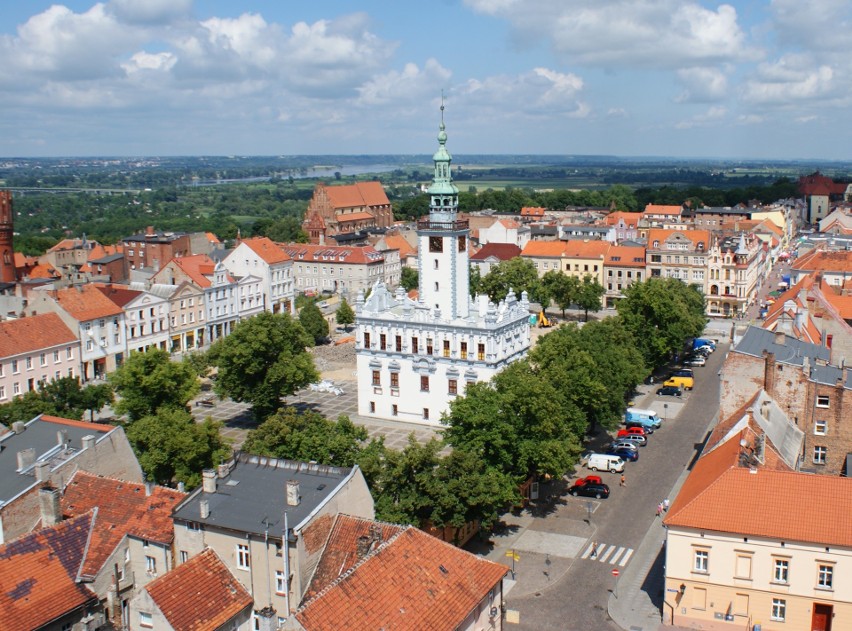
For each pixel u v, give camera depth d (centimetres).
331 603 5250
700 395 15050
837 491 7044
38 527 7569
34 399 11069
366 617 5291
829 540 6756
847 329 13012
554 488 10775
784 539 6900
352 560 6297
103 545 6862
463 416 9262
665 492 10556
